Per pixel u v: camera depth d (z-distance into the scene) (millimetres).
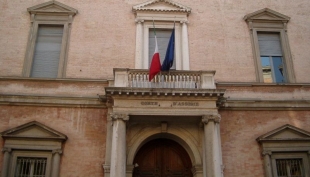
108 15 17422
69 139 14766
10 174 14039
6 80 15617
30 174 14297
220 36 17453
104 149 14688
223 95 14695
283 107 15953
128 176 14297
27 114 15039
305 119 15922
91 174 14289
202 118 14094
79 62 16359
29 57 16328
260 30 17828
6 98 15117
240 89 16328
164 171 15461
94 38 16859
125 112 13914
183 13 17625
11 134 14367
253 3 18438
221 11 18047
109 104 14984
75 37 16828
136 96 14156
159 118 14453
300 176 15055
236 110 15812
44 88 15641
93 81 15883
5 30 16672
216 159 13438
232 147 15148
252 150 15180
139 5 17484
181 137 15078
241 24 17875
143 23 17359
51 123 14984
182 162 15648
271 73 17281
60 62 16297
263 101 15898
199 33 17422
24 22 17000
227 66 16844
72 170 14297
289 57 17312
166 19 17422
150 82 14672
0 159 14133
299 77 16953
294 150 15086
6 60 16125
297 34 17891
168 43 16734
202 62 16812
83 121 15109
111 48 16703
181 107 14211
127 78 14594
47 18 17156
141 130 15016
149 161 15594
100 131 14984
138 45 16750
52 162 14297
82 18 17250
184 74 15008
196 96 14258
